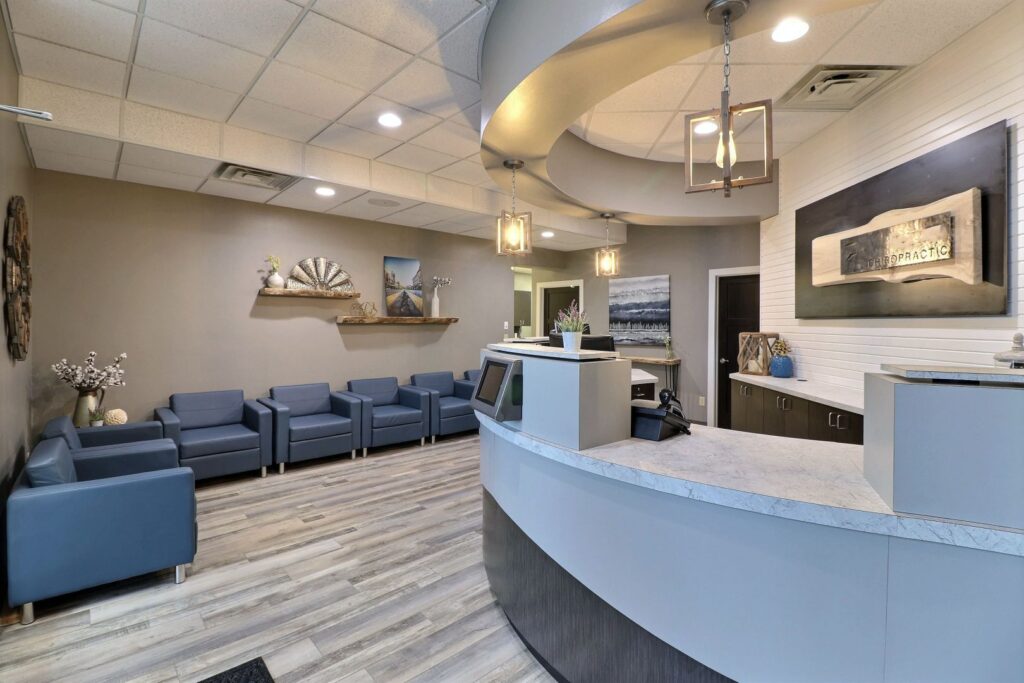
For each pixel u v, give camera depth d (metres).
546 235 6.52
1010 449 1.04
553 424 1.83
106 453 3.00
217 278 4.76
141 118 3.30
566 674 1.86
